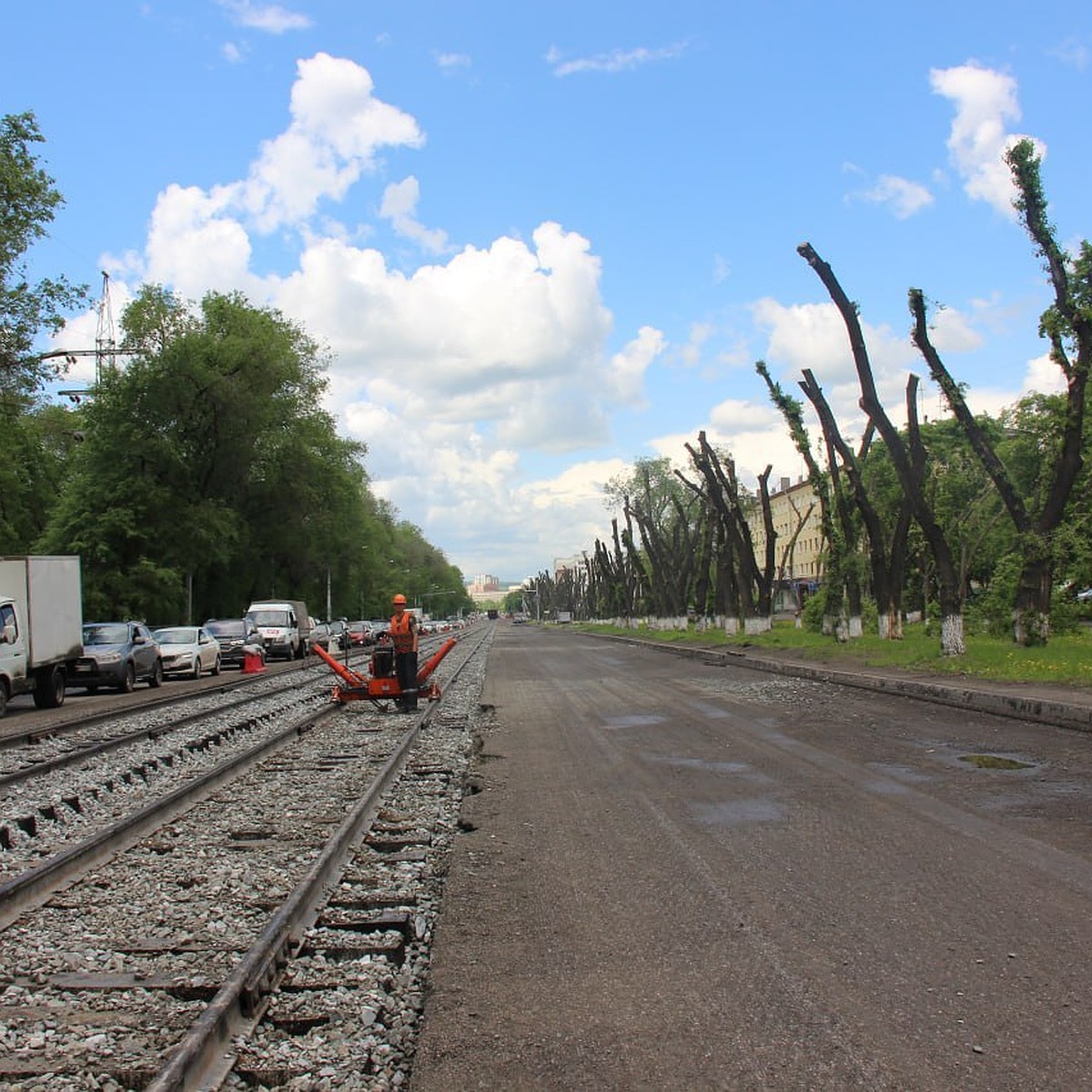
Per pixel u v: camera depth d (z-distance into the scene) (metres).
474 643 61.66
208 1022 4.32
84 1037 4.53
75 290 27.67
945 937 5.29
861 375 23.48
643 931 5.64
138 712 20.38
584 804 9.23
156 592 41.59
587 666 32.31
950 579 21.94
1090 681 16.16
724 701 18.27
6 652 20.06
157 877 7.29
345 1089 3.98
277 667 38.72
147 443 42.50
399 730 16.33
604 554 80.81
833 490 32.38
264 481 52.06
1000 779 9.48
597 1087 3.86
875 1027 4.25
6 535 41.97
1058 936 5.23
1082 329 21.17
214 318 49.75
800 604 63.00
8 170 25.72
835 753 11.50
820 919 5.67
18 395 29.25
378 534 81.44
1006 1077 3.79
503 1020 4.53
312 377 53.88
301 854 7.85
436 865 7.39
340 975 5.20
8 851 8.52
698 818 8.39
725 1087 3.81
